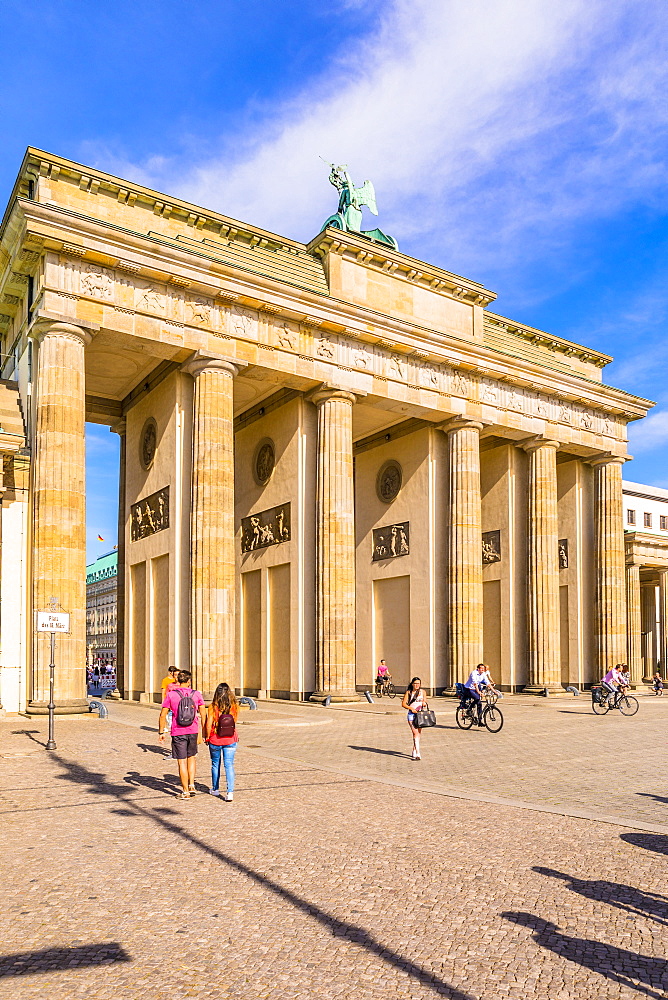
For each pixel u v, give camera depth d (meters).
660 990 8.24
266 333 45.00
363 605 61.50
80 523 37.06
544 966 8.80
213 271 42.31
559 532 67.31
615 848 13.62
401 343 50.09
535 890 11.33
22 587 38.72
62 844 13.83
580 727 34.75
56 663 35.28
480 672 33.81
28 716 34.75
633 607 74.81
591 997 8.09
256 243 47.53
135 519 50.25
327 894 11.20
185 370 43.53
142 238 39.75
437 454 56.34
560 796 18.45
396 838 14.27
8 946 9.37
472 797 18.08
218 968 8.77
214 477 41.94
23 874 12.13
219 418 42.50
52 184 40.19
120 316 39.88
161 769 21.48
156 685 45.84
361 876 12.02
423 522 56.25
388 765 23.12
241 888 11.46
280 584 51.03
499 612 61.53
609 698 42.25
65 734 28.39
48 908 10.63
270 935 9.70
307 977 8.54
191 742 17.92
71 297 38.41
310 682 47.66
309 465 49.34
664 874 12.09
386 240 58.22
